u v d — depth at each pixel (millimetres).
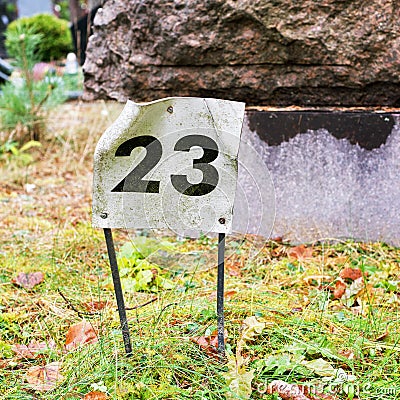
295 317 2227
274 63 3201
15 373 1952
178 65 3346
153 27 3268
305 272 2748
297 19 3043
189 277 2701
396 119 2969
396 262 2877
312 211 3127
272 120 3082
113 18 3475
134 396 1786
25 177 4621
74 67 8031
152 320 2199
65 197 4172
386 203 3051
